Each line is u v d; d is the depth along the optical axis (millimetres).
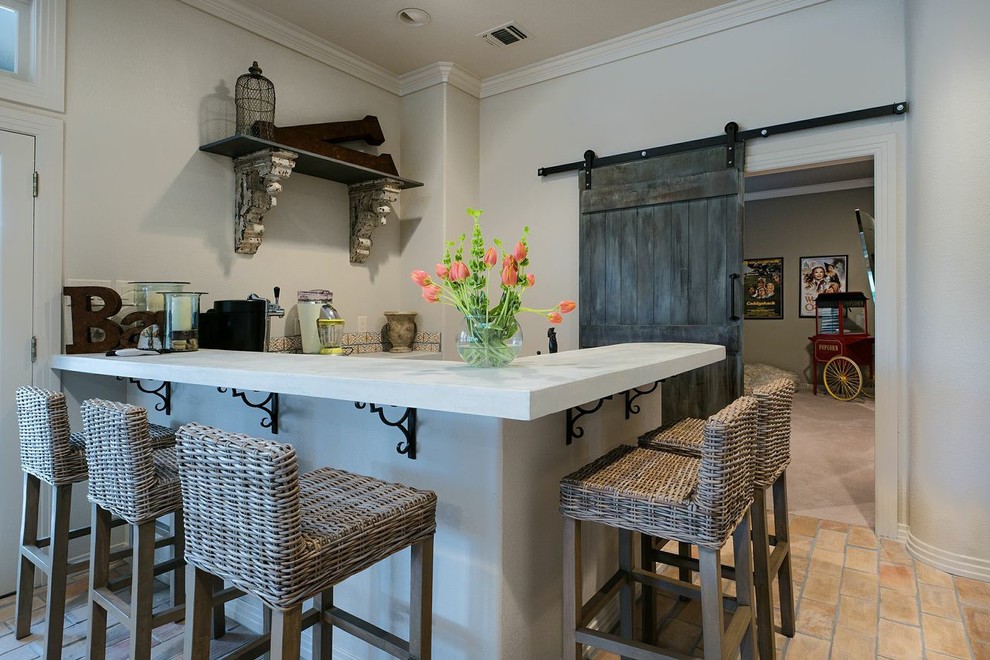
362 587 1761
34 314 2453
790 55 3078
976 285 2432
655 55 3512
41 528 2504
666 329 3424
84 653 1951
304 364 1761
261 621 2109
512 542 1523
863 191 7391
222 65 3152
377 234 4062
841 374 7266
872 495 3566
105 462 1563
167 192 2916
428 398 1202
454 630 1561
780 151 3105
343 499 1337
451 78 3990
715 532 1281
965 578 2451
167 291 2604
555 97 3920
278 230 3455
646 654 1381
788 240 7957
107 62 2689
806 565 2594
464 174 4141
